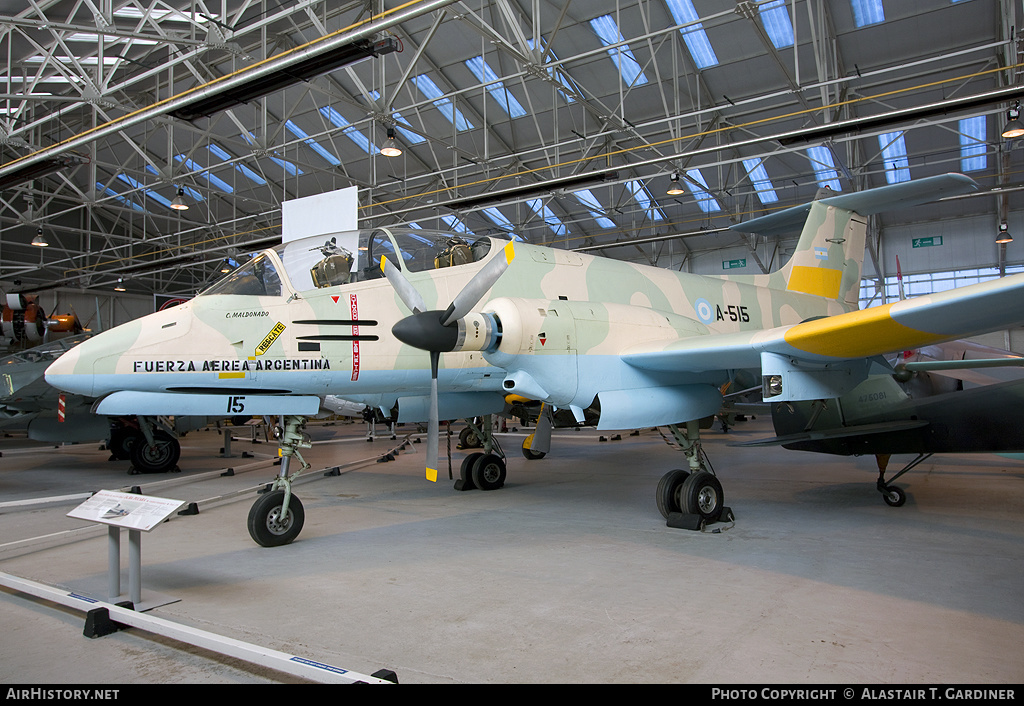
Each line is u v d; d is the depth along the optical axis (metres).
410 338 4.71
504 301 5.12
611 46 11.73
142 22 11.42
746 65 16.17
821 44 12.70
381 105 13.66
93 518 3.67
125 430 12.38
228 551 5.07
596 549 4.97
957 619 3.35
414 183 23.00
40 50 12.97
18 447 15.91
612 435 17.00
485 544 5.19
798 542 5.08
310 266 5.77
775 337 4.68
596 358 5.42
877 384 6.67
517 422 20.53
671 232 25.70
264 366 5.32
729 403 9.90
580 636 3.20
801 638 3.12
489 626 3.36
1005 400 5.90
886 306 4.10
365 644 3.12
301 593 3.96
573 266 6.98
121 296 31.28
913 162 20.20
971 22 14.32
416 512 6.64
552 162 21.14
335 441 16.17
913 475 8.50
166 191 25.77
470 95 18.28
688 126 18.19
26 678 2.78
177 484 9.02
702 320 7.84
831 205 9.44
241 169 23.30
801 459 10.73
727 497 7.15
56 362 5.05
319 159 22.14
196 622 3.45
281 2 14.24
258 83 8.13
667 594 3.84
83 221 28.84
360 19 15.30
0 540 5.62
